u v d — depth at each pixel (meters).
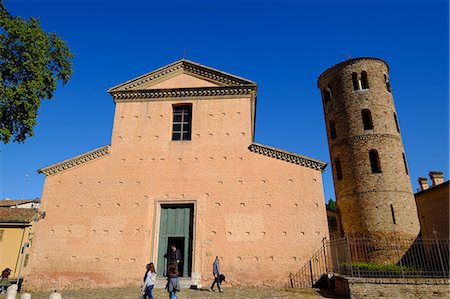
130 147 19.72
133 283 16.61
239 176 18.42
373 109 27.78
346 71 29.94
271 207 17.55
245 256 16.72
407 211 24.52
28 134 16.20
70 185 18.83
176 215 18.25
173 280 11.95
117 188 18.66
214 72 21.23
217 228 17.39
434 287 13.15
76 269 17.02
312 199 17.53
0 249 29.88
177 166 19.03
